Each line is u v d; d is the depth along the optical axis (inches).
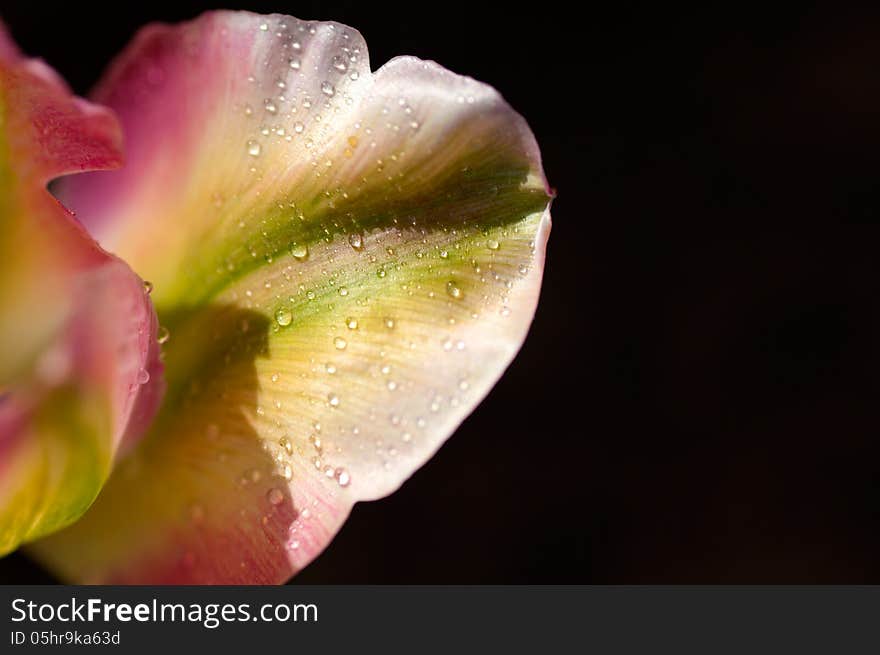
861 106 13.8
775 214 13.5
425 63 7.3
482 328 7.1
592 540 12.0
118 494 7.7
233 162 7.6
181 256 7.7
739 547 12.0
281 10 12.4
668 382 12.7
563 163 13.4
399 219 7.3
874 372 12.8
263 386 7.4
